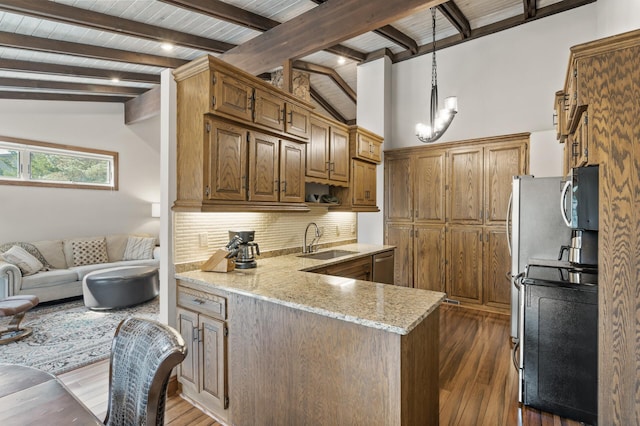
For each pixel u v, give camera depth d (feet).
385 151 16.63
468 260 14.49
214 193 7.08
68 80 15.90
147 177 21.26
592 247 7.66
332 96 23.72
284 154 8.96
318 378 5.28
